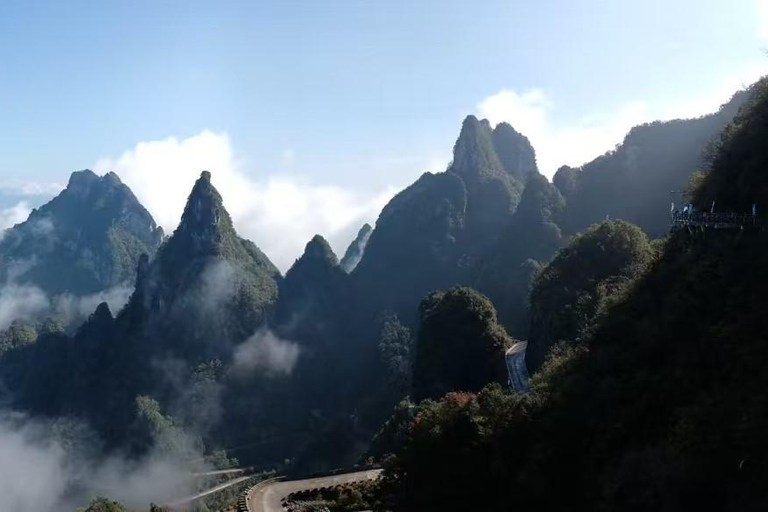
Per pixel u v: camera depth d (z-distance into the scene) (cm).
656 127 14600
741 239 3666
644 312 4041
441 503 3809
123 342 17138
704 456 2706
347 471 5506
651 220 12650
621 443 3234
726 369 3005
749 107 4778
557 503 3372
